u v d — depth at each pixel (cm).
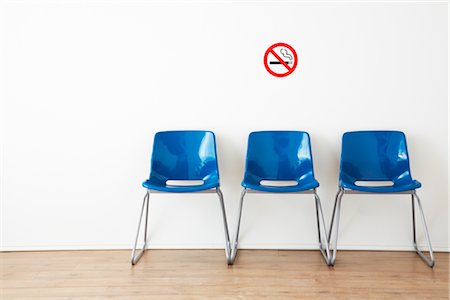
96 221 258
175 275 216
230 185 257
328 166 254
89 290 198
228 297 189
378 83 249
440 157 251
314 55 249
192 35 249
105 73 250
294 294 192
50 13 246
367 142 246
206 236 260
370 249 256
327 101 251
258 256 245
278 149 250
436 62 246
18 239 258
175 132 250
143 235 260
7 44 246
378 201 255
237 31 249
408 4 244
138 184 257
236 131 254
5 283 207
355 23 246
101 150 255
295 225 258
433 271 220
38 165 254
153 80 252
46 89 250
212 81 252
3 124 251
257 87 251
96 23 248
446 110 249
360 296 189
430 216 255
